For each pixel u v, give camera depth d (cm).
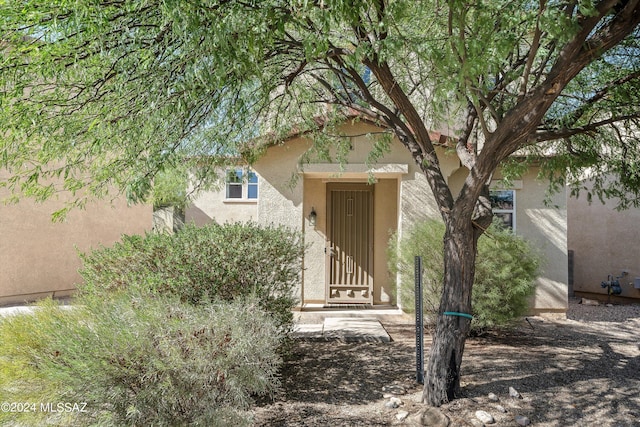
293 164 931
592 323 913
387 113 545
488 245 736
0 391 301
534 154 682
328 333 726
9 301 1132
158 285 492
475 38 337
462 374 538
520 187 950
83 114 404
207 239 529
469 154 537
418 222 878
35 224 1206
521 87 414
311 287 1020
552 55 503
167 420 315
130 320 345
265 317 445
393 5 321
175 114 390
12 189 464
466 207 455
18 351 325
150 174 376
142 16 337
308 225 1028
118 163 428
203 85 317
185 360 331
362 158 917
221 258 517
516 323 766
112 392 302
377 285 1023
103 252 557
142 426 308
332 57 469
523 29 419
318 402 451
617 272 1292
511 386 496
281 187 930
